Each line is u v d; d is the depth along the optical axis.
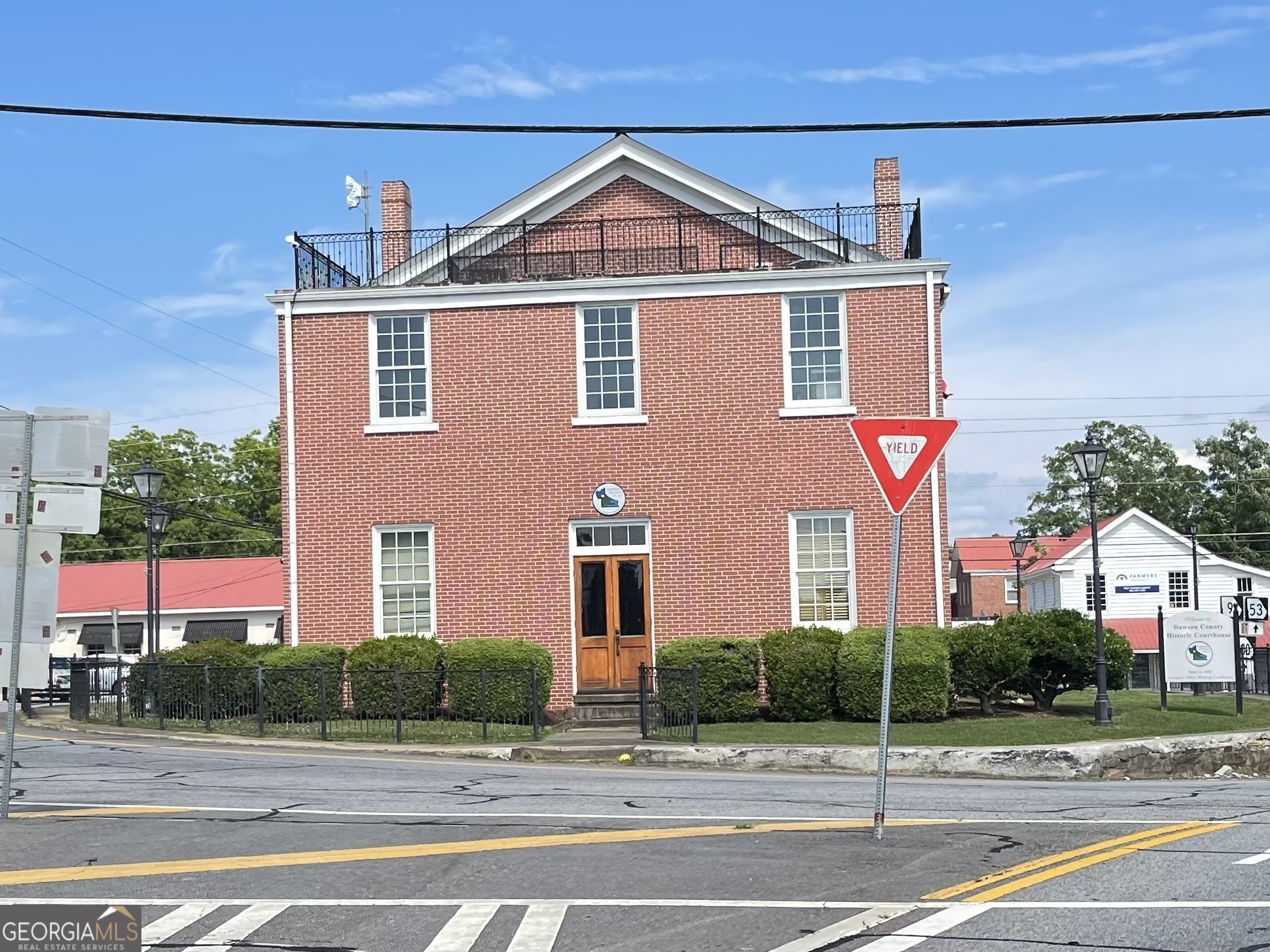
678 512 25.42
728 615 25.19
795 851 11.06
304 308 26.14
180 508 65.38
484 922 8.75
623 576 25.50
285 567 25.92
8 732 13.05
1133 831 12.16
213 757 19.42
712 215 27.92
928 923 8.57
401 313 26.08
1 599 12.88
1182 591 59.22
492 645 23.98
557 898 9.41
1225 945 7.98
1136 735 20.73
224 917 8.91
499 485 25.70
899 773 18.94
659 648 24.56
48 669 13.66
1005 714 23.53
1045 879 9.91
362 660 23.84
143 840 11.75
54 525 12.91
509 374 25.84
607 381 25.78
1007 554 75.75
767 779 17.31
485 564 25.59
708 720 23.16
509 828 12.41
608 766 19.39
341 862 10.73
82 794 15.00
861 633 23.16
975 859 10.69
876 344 25.33
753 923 8.64
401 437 25.88
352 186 33.34
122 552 66.75
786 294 25.59
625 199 28.23
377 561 25.77
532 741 21.25
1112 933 8.28
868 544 25.06
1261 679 30.52
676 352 25.67
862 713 22.48
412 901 9.35
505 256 28.02
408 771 17.70
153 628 30.05
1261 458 73.69
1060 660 22.81
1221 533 71.88
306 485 25.95
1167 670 23.88
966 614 74.50
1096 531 22.64
